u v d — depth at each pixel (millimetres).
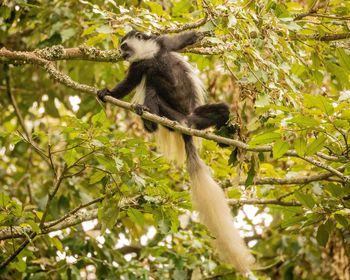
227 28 9055
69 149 8664
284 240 13148
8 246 9711
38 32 12750
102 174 8977
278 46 9492
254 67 8797
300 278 13305
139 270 11070
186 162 10750
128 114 13234
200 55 11547
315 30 10508
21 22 12438
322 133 7773
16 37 13398
